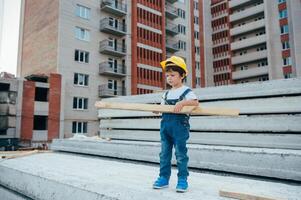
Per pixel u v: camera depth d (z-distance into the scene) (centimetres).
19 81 2616
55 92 2797
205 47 5019
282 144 443
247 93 513
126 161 536
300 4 3928
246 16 4703
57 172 393
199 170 416
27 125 2609
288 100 466
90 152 625
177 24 4291
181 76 307
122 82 3450
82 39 3162
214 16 5194
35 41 3412
